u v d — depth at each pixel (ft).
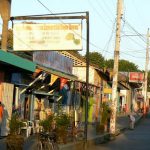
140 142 86.99
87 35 68.64
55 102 94.07
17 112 71.67
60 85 89.40
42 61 84.99
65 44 69.62
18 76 71.77
